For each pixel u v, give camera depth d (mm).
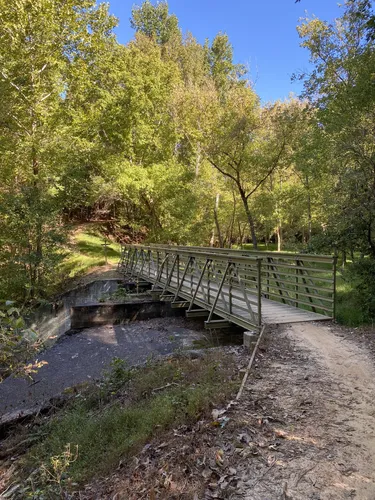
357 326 5730
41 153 11930
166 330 9312
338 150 7582
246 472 2273
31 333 3248
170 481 2281
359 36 9867
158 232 19906
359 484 2094
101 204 25781
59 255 12805
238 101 13141
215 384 3738
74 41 11992
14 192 12211
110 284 14102
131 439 3020
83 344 8664
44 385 6570
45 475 2764
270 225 20344
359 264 6801
